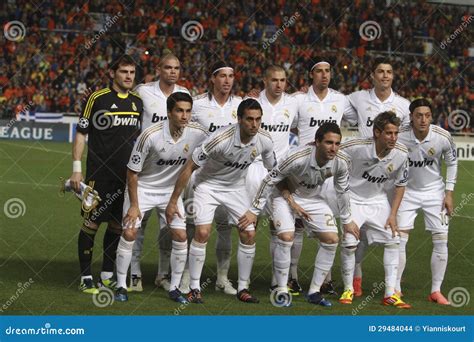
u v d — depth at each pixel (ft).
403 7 103.40
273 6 101.96
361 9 102.37
